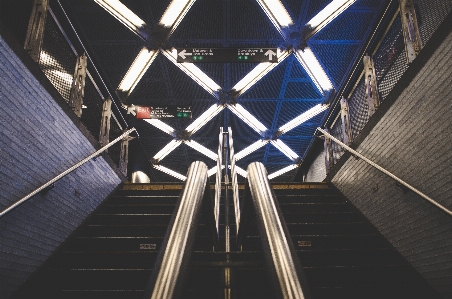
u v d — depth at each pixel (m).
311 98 8.74
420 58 3.09
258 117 9.80
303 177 11.27
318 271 2.92
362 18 6.22
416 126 3.21
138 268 3.09
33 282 2.97
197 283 2.88
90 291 2.69
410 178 3.34
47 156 3.60
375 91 4.50
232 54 6.28
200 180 2.02
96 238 3.67
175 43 6.85
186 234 1.36
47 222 3.54
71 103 4.44
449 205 2.75
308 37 6.66
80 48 4.68
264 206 1.53
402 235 3.44
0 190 2.81
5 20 3.19
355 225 4.10
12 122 2.96
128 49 6.96
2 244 2.83
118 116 6.64
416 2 3.49
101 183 5.18
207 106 9.12
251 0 6.00
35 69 3.31
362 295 2.64
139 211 4.66
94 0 5.90
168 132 10.61
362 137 4.63
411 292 2.71
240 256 2.99
